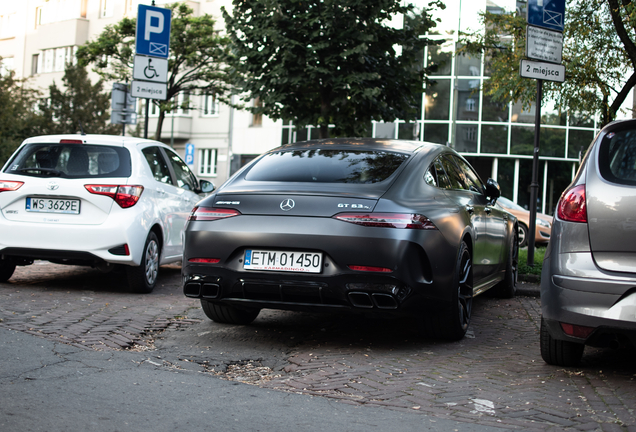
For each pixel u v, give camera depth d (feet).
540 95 32.45
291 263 16.21
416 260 16.25
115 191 24.58
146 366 14.62
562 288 14.17
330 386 13.69
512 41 47.65
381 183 16.90
